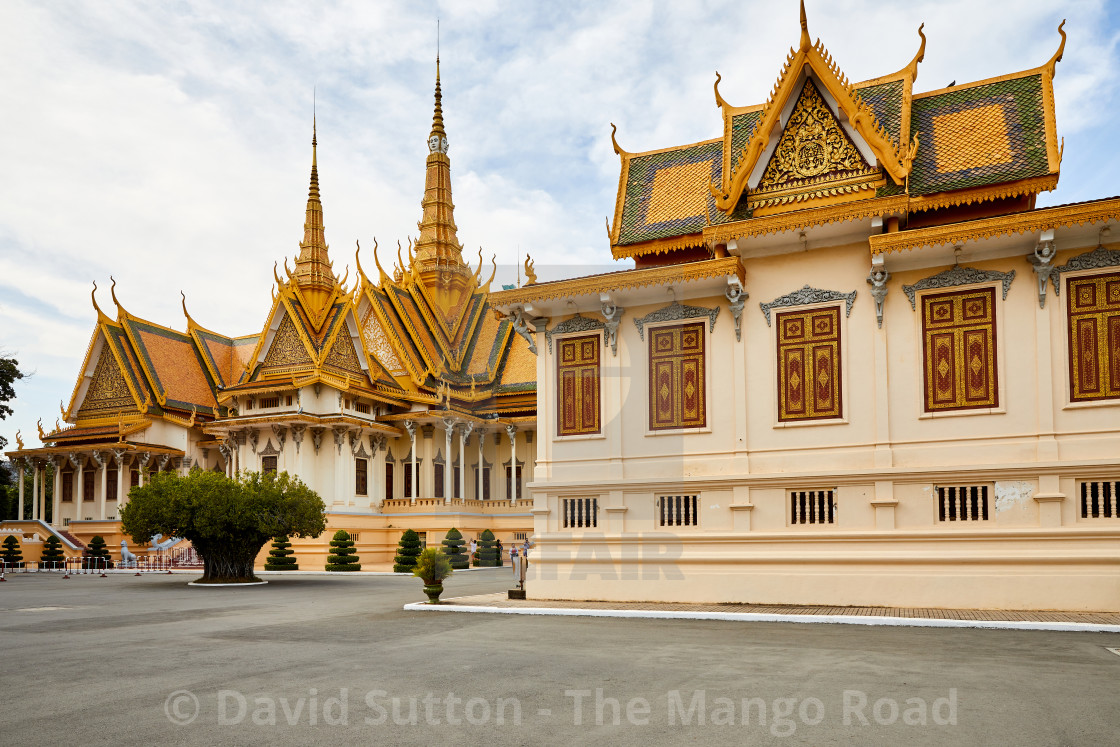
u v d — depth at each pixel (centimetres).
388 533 4831
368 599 2200
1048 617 1441
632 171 2170
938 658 1055
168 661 1100
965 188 1706
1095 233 1562
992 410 1617
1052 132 1705
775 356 1792
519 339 5012
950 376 1658
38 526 5209
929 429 1662
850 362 1733
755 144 1816
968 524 1614
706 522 1795
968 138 1795
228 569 3181
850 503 1697
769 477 1744
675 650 1139
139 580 3491
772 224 1731
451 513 4747
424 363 5391
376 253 5594
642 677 930
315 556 4422
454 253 5816
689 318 1852
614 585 1820
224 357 6334
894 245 1642
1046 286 1602
